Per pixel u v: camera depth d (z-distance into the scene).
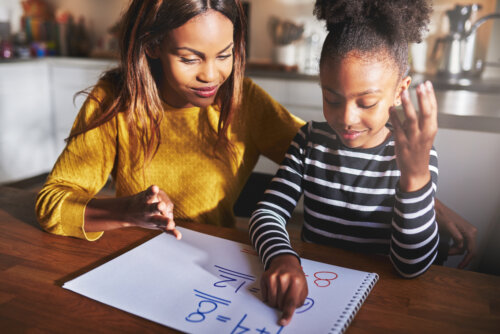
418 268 0.69
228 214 1.10
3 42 3.40
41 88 3.44
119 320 0.58
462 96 2.27
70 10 4.05
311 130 0.93
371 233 0.89
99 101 1.00
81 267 0.73
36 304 0.62
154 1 0.79
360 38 0.68
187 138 1.03
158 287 0.66
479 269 1.02
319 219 0.93
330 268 0.72
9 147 3.25
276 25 3.47
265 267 0.70
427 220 0.69
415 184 0.69
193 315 0.59
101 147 1.00
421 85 0.62
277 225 0.79
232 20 0.81
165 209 0.75
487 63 2.73
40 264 0.73
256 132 1.08
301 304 0.61
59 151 3.63
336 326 0.56
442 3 3.02
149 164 1.04
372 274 0.70
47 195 0.87
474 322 0.59
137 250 0.77
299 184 0.92
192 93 0.85
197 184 1.04
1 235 0.84
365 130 0.74
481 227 1.35
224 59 0.84
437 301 0.64
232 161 1.06
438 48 3.07
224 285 0.66
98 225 0.80
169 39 0.79
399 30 0.69
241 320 0.58
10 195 1.06
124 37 0.91
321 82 0.74
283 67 3.22
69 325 0.57
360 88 0.69
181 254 0.76
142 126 0.97
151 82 0.93
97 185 1.02
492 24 2.81
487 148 1.34
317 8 0.78
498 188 1.33
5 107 3.17
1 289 0.66
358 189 0.88
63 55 3.90
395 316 0.60
